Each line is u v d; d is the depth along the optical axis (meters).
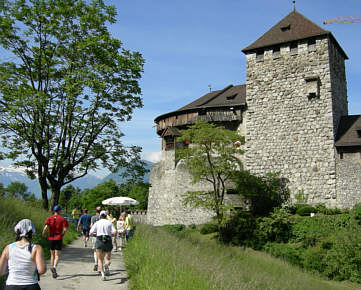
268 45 29.83
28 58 19.98
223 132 25.28
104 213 9.22
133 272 8.99
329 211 24.56
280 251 21.41
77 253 12.41
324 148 26.62
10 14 19.14
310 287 14.31
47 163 19.84
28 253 4.93
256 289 9.91
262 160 29.00
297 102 28.27
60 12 19.50
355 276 18.19
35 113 18.77
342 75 30.73
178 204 32.53
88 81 18.80
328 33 27.41
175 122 35.19
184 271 8.33
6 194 15.44
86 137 20.72
